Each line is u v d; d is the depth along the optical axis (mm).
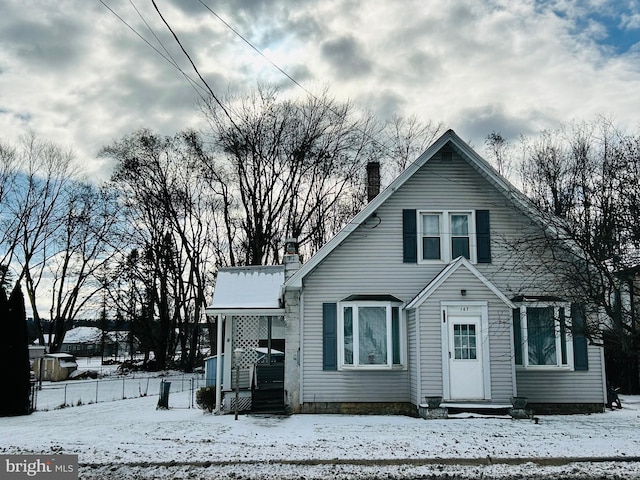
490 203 18297
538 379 17219
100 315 51906
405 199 18312
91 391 31062
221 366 18672
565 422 15078
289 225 36844
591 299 12836
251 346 19125
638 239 12227
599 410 17156
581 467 10359
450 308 16594
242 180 37031
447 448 11664
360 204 37562
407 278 17938
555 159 32656
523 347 17094
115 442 12641
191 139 44344
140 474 9977
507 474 9938
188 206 43188
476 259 18000
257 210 36656
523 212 17797
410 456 11047
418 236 18125
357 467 10414
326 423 15211
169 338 53219
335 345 17516
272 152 36188
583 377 17266
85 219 44938
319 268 17922
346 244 18062
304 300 17766
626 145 17250
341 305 17594
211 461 10734
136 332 52688
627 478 9688
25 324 20922
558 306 16875
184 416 17531
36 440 12992
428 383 16266
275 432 13812
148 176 42438
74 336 91438
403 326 17609
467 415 15656
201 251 44469
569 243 14875
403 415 17016
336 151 36156
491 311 16500
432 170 18453
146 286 46531
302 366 17453
